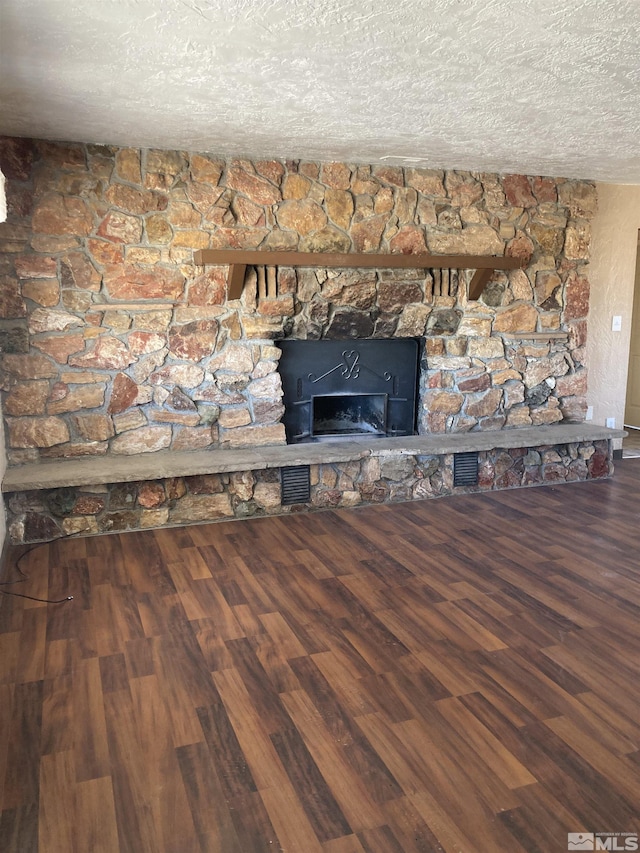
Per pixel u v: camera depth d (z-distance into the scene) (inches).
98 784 71.8
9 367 146.1
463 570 129.2
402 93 107.9
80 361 151.9
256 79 100.7
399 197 170.9
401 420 189.5
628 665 95.3
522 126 129.3
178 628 106.7
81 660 97.0
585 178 186.9
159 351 157.8
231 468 152.9
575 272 193.2
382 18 79.0
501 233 182.2
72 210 146.3
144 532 150.3
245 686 90.4
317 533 149.9
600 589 120.7
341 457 162.7
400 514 163.0
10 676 92.8
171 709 85.2
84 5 74.9
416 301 177.8
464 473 179.2
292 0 74.2
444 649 99.9
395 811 67.7
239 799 69.6
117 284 151.9
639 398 264.4
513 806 68.3
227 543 143.7
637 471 203.3
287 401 177.2
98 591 120.3
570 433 187.9
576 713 84.0
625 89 105.9
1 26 80.7
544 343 194.2
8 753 76.7
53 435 152.1
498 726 81.4
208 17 78.4
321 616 110.7
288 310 166.2
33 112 119.9
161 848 63.2
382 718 83.1
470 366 187.9
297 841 64.0
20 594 118.9
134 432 158.9
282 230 162.4
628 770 73.5
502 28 82.1
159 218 152.9
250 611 112.5
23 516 142.4
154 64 94.0
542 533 149.4
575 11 77.1
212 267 158.9
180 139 140.9
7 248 142.5
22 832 65.3
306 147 148.1
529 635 104.0
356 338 177.8
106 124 128.3
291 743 78.4
